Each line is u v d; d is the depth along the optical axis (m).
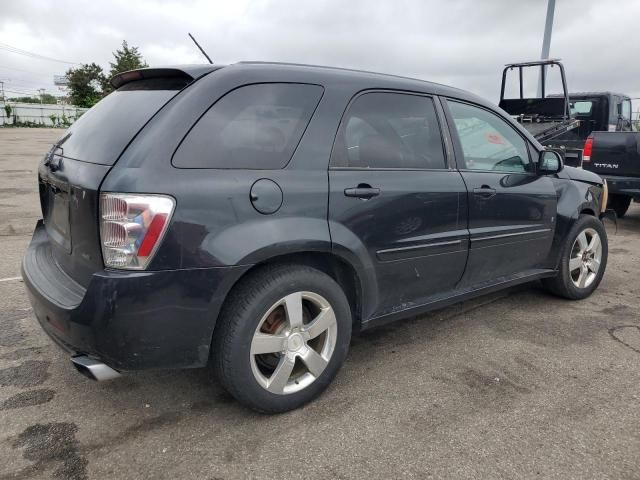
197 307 2.44
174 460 2.44
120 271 2.34
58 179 2.74
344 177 2.90
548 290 4.71
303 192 2.72
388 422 2.77
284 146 2.75
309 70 2.98
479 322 4.17
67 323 2.42
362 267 3.00
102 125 2.76
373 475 2.35
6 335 3.72
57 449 2.50
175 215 2.36
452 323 4.14
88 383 3.11
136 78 3.02
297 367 2.97
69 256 2.70
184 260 2.38
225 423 2.74
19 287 4.70
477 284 3.86
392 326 4.07
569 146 10.33
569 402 2.98
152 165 2.37
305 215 2.72
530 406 2.93
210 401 2.96
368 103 3.15
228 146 2.57
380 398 3.00
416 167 3.31
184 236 2.38
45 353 3.47
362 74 3.21
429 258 3.38
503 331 3.99
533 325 4.11
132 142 2.44
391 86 3.29
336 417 2.81
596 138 8.04
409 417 2.81
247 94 2.71
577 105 11.92
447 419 2.80
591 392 3.09
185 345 2.47
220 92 2.62
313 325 2.83
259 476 2.34
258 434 2.65
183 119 2.49
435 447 2.55
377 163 3.12
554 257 4.44
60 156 2.90
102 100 3.18
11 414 2.78
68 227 2.67
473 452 2.52
